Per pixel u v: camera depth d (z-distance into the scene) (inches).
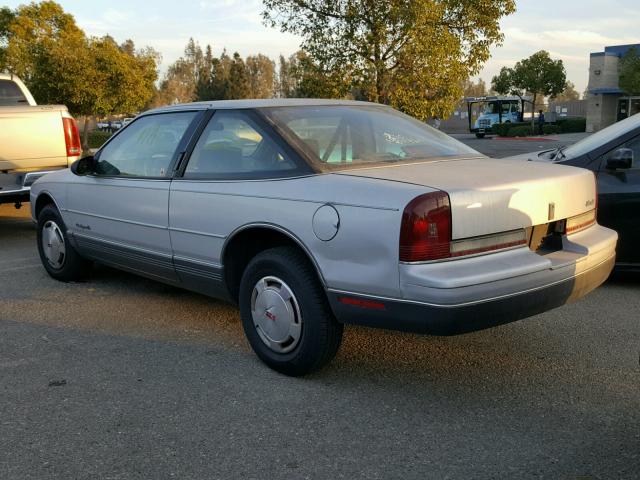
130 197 187.0
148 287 230.4
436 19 482.3
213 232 160.7
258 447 121.0
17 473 112.9
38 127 309.7
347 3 486.3
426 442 122.2
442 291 121.0
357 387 146.6
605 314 195.6
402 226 124.1
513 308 129.9
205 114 173.8
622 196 214.1
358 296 131.8
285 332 147.4
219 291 166.6
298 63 531.8
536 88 2041.1
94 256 214.5
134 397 142.5
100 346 173.8
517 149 1129.4
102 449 120.6
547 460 115.2
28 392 145.2
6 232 346.0
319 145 152.8
